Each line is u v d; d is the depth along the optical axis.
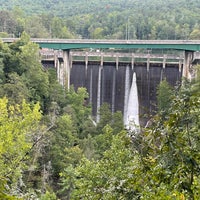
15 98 82.19
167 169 11.65
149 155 12.62
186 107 11.75
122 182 13.61
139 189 13.07
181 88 12.25
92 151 66.25
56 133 68.69
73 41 111.38
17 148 41.28
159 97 89.00
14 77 90.12
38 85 95.44
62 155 63.06
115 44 111.25
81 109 96.94
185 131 11.66
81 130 88.62
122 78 111.25
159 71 110.19
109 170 26.92
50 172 60.53
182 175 11.58
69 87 109.81
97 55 112.25
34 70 97.56
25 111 47.16
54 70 105.31
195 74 101.81
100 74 112.44
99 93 112.75
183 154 11.45
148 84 110.12
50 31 199.12
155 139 12.12
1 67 93.38
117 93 111.56
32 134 46.38
